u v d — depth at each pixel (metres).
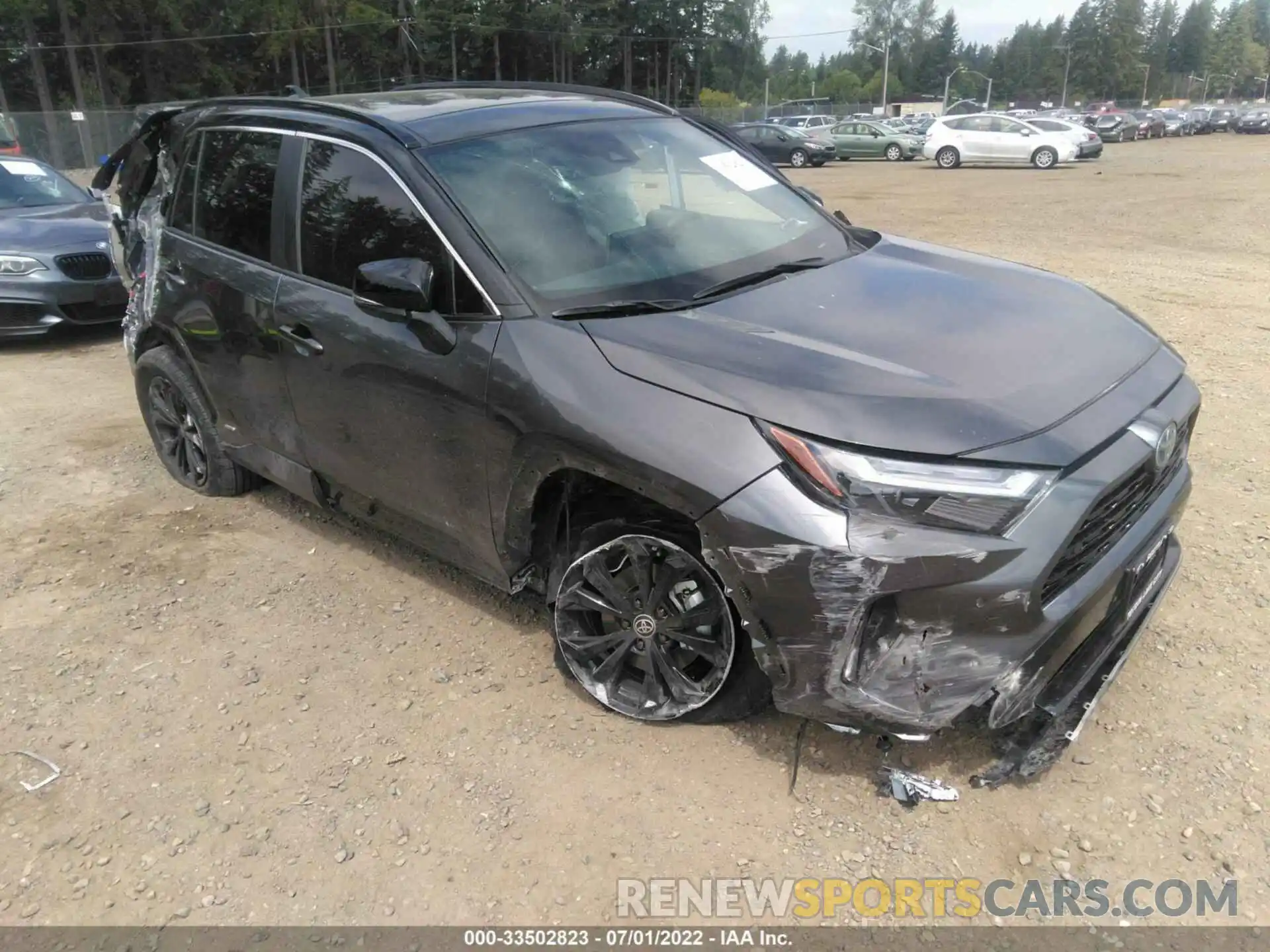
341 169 3.50
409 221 3.22
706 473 2.46
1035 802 2.65
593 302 3.00
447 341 3.04
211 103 4.45
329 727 3.09
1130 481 2.59
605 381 2.68
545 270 3.06
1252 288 8.98
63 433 5.91
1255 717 2.94
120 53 51.53
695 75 83.44
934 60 117.38
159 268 4.43
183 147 4.45
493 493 3.04
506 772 2.85
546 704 3.14
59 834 2.71
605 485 2.80
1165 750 2.82
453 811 2.72
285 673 3.39
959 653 2.37
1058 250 11.53
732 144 4.20
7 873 2.58
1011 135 27.64
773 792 2.72
